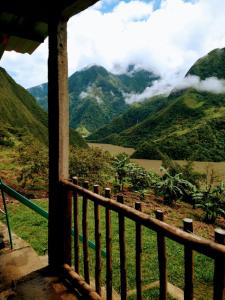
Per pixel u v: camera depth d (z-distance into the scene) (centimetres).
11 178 1422
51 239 354
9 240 468
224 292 179
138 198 1434
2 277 359
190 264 200
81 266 586
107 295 291
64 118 332
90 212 994
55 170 338
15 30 413
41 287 319
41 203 1059
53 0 323
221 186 1506
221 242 179
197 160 8644
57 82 326
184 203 1605
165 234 211
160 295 230
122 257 267
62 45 328
